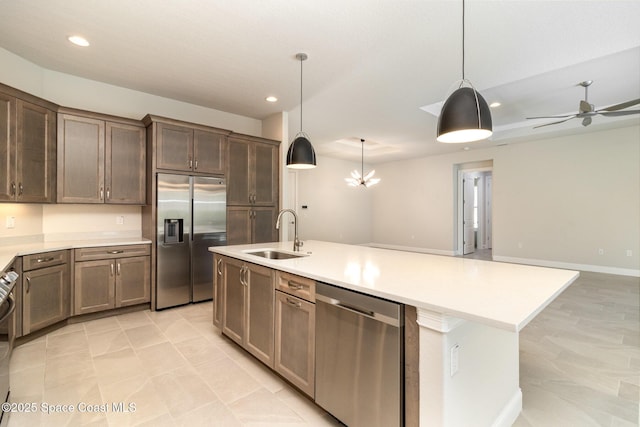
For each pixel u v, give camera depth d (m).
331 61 3.09
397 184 9.04
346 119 5.07
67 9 2.29
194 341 2.75
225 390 2.01
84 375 2.17
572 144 5.99
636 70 3.44
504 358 1.70
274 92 3.91
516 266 1.99
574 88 4.00
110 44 2.79
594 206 5.76
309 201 8.22
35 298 2.71
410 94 3.96
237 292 2.53
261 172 4.55
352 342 1.55
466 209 8.33
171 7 2.27
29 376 2.14
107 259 3.26
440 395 1.20
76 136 3.22
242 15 2.36
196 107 4.39
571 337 2.86
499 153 6.96
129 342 2.71
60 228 3.42
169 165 3.65
